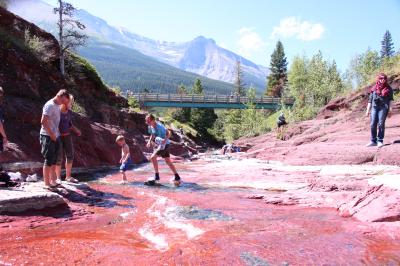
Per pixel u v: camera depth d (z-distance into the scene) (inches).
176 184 372.2
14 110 436.8
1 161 353.4
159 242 182.4
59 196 229.1
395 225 201.3
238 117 2635.3
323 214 245.1
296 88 2610.7
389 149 424.5
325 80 1943.9
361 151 447.2
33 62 622.2
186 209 254.1
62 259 152.8
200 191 332.5
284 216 239.0
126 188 339.0
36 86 611.8
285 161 545.0
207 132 2940.5
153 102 2487.7
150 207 258.8
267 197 295.4
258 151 685.9
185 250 166.6
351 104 872.9
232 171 468.1
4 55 554.3
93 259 153.6
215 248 169.5
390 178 253.0
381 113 450.6
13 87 542.9
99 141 539.8
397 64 850.1
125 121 910.4
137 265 148.3
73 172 456.8
